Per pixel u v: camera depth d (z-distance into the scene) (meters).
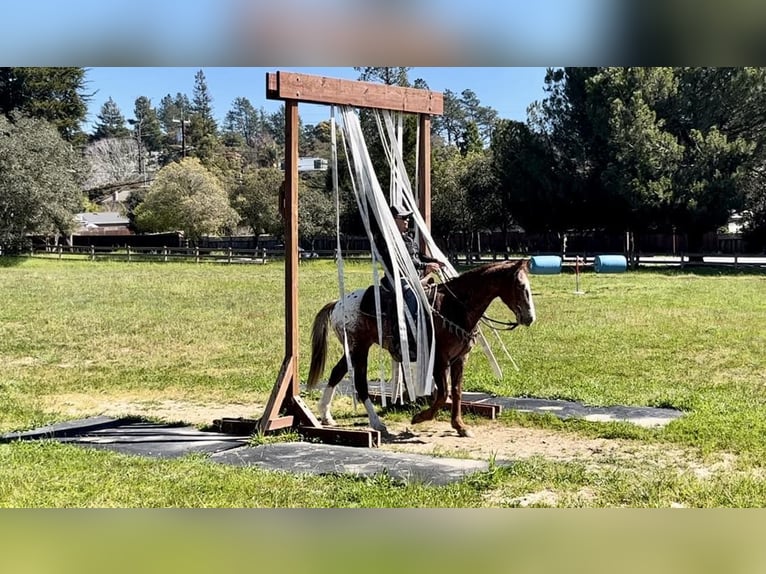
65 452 8.12
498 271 8.55
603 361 13.68
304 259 46.88
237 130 154.00
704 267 40.47
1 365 14.26
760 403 10.23
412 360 8.88
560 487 6.76
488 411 9.82
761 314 20.47
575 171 44.88
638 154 41.19
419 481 6.98
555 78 45.03
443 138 104.06
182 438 9.00
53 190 53.38
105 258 50.34
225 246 62.91
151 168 118.12
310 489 6.76
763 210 45.72
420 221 9.89
